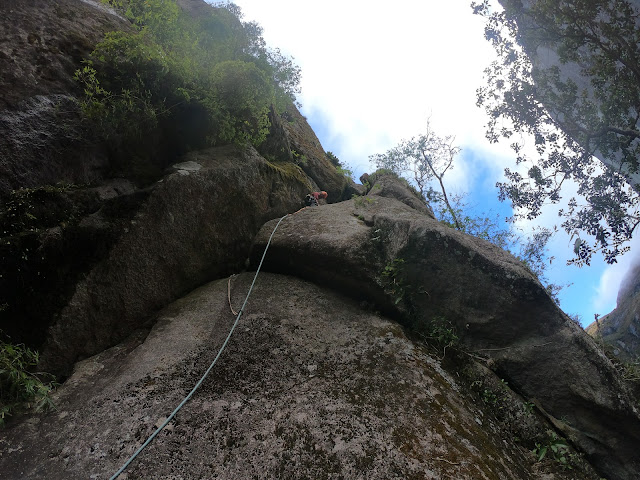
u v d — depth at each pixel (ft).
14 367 8.32
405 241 12.51
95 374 9.45
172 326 10.87
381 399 9.08
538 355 11.20
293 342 10.61
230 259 13.96
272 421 8.17
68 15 11.64
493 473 7.91
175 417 8.09
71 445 7.43
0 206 8.94
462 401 9.91
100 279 10.23
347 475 7.16
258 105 14.84
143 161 12.28
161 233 11.55
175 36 13.91
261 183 15.34
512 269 11.59
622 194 21.04
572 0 20.44
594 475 9.82
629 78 20.66
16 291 8.91
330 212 16.21
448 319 12.14
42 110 10.00
